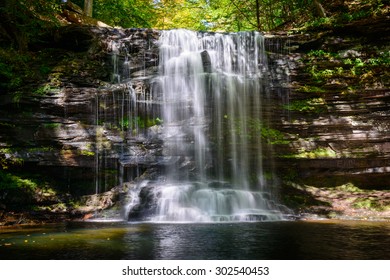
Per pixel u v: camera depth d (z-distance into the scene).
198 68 16.56
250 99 16.55
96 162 14.19
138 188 14.17
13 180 12.89
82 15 20.77
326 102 16.39
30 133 13.79
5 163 12.99
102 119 14.84
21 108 14.01
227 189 14.70
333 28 17.88
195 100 16.12
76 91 14.66
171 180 14.93
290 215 13.59
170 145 15.29
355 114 16.09
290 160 15.76
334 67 16.98
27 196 12.77
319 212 13.91
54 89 14.48
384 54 16.91
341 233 9.65
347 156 15.42
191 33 17.59
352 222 11.94
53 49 16.23
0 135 13.37
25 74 14.55
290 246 7.94
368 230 10.13
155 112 15.73
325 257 6.90
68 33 16.28
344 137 15.77
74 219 13.06
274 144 15.85
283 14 24.88
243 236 9.27
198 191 13.98
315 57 17.25
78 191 13.99
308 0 22.38
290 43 17.97
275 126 16.38
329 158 15.52
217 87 16.30
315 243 8.27
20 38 15.78
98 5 25.38
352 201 14.62
